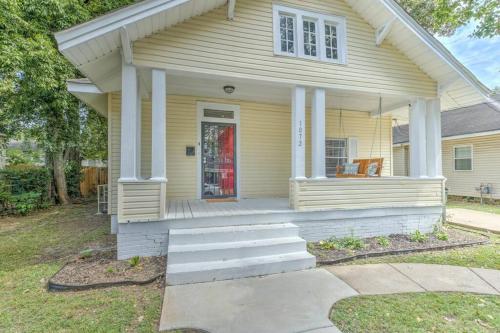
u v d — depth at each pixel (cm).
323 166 527
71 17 890
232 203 590
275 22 499
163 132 434
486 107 1295
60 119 982
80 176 1192
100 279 346
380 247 486
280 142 733
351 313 275
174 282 341
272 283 347
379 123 848
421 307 287
